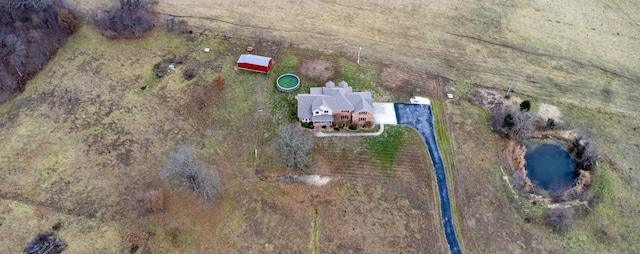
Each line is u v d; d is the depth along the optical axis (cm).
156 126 7362
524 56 9131
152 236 6016
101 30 8950
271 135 7331
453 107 7981
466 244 6206
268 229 6184
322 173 6875
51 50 8450
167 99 7775
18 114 7406
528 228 6462
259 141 7250
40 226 5988
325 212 6425
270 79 8219
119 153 6938
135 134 7212
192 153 6631
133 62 8419
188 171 5975
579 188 6875
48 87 7875
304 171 6875
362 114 7306
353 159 7062
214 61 8531
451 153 7244
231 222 6219
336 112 7288
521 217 6575
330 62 8681
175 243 5972
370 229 6272
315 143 7200
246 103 7788
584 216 6612
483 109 8012
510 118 7406
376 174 6919
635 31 9938
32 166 6694
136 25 8950
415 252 6084
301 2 10044
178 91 7906
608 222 6575
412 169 7000
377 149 7188
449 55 9044
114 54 8556
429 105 7962
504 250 6194
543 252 6216
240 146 7175
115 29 8906
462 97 8200
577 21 10075
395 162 7069
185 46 8800
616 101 8406
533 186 6981
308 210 6431
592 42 9575
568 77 8769
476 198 6725
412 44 9231
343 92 7550
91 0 9625
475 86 8450
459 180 6912
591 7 10488
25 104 7575
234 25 9331
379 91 8162
